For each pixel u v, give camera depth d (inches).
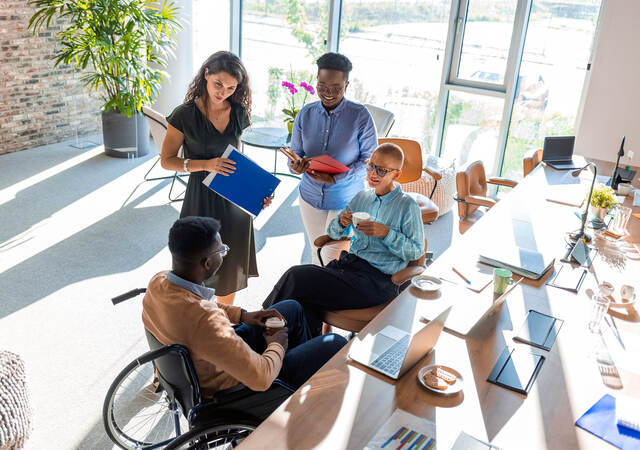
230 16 275.0
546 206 142.3
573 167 178.5
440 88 234.1
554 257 109.3
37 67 248.7
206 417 77.2
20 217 190.4
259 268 169.5
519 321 89.4
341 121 128.3
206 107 113.1
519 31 211.8
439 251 187.0
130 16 243.8
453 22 222.8
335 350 92.7
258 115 289.0
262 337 94.3
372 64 251.0
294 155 121.8
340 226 120.2
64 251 169.8
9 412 86.1
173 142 114.2
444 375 73.9
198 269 76.9
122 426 104.0
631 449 63.4
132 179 232.5
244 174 112.8
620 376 76.8
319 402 68.4
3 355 94.1
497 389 72.6
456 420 66.6
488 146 234.1
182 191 223.9
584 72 208.8
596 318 87.7
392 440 62.3
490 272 103.0
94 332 131.8
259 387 76.0
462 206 163.5
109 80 238.2
